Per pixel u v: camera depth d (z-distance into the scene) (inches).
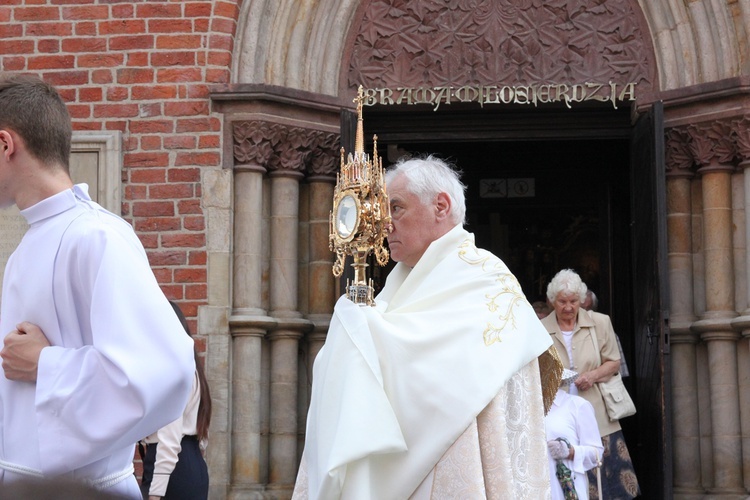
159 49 339.6
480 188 465.4
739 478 329.1
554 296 319.0
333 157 352.5
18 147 115.9
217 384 329.7
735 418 330.3
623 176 453.1
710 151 337.1
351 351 136.3
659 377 325.1
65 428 108.1
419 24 356.8
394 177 151.3
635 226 355.9
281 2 345.7
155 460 217.5
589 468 255.6
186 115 337.4
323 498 132.0
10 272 117.1
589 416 261.4
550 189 461.4
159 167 337.1
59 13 342.0
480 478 131.5
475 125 367.9
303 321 343.0
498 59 354.0
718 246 336.8
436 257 146.3
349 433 130.2
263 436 337.7
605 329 319.6
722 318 333.4
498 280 143.3
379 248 142.9
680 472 337.1
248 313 335.3
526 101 351.6
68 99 339.6
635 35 351.3
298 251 351.6
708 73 340.2
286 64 346.9
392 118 368.5
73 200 117.0
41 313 113.5
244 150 337.7
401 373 135.6
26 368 111.2
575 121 366.0
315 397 141.0
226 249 334.3
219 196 335.3
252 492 328.2
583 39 352.8
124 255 113.7
